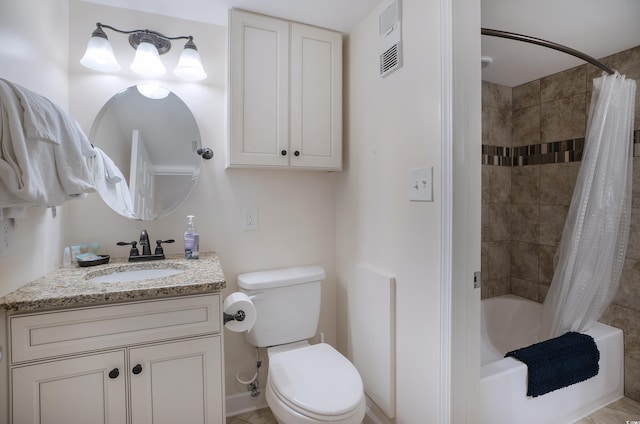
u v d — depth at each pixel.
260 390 1.67
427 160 1.10
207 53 1.56
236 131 1.41
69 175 0.98
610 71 1.63
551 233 2.12
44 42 1.13
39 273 1.09
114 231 1.42
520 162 2.30
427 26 1.09
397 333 1.27
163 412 1.02
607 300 1.67
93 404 0.94
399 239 1.26
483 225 2.28
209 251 1.58
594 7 1.40
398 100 1.25
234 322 1.20
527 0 1.36
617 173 1.60
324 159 1.59
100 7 1.39
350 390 1.10
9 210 0.86
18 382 0.86
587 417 1.58
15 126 0.79
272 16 1.47
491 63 1.94
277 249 1.72
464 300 1.02
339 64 1.61
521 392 1.37
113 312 0.95
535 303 2.15
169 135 1.50
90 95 1.38
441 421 1.03
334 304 1.86
